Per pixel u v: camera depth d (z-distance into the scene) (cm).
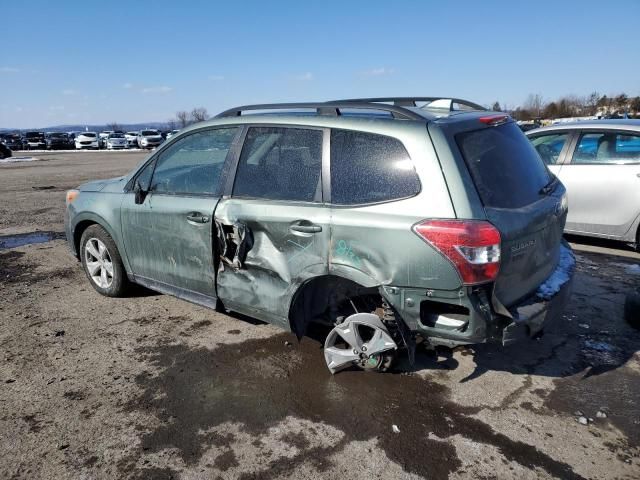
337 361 325
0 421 284
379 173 285
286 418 287
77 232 491
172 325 412
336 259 295
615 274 516
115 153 3712
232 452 260
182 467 249
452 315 275
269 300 333
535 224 288
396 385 319
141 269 422
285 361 352
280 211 316
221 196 353
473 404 298
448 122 284
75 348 373
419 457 255
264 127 340
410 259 269
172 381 327
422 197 268
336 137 305
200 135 378
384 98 377
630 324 398
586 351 361
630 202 570
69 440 269
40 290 498
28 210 981
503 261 266
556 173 625
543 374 331
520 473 243
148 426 281
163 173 401
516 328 271
